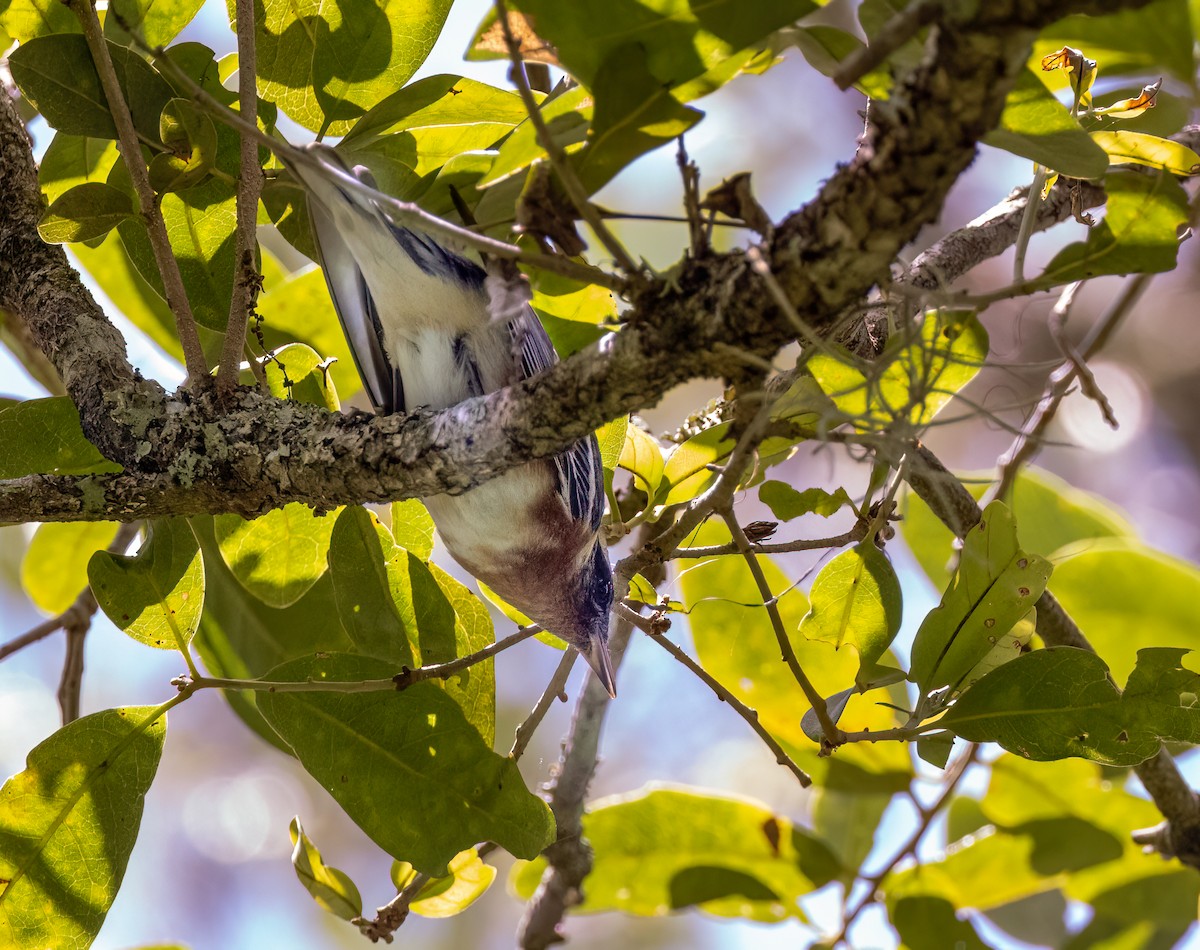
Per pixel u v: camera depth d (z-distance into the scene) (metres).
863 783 6.02
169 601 4.67
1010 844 6.09
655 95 3.49
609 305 5.23
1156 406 11.49
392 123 4.55
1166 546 11.33
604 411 3.60
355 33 4.76
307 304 6.32
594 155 3.56
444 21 4.79
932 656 4.60
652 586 5.55
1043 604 5.58
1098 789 6.28
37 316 4.71
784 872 6.30
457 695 5.00
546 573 5.37
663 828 6.37
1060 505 6.89
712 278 3.28
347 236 4.53
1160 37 4.89
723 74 3.61
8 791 4.46
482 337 4.75
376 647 4.94
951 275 5.11
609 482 5.15
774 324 3.21
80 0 4.05
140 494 4.19
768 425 3.94
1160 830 5.87
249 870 13.10
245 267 4.30
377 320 4.96
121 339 4.64
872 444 4.11
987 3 2.66
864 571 4.77
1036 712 4.43
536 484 5.05
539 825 4.64
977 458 11.76
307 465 4.06
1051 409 5.91
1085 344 6.70
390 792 4.61
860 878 6.20
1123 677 6.40
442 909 5.01
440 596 5.11
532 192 3.56
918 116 2.82
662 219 3.48
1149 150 4.47
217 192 4.96
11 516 4.16
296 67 4.93
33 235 4.91
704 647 6.06
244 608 6.04
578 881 6.32
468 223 4.04
